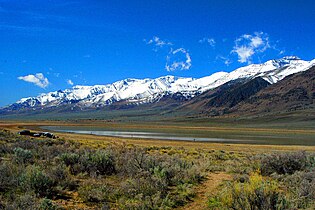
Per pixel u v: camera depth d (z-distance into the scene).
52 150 21.50
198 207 11.16
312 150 45.72
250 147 50.47
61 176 13.45
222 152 36.91
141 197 11.55
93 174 14.85
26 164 15.67
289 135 91.31
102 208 10.30
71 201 11.24
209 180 15.70
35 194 10.95
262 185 9.70
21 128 103.44
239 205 9.41
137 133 93.44
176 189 13.28
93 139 61.66
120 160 18.50
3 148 20.97
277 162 17.14
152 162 16.91
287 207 9.37
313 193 11.15
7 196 10.81
